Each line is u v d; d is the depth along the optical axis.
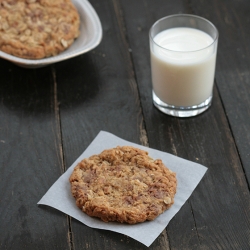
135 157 0.80
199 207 0.77
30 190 0.80
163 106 0.88
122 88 0.92
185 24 0.87
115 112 0.89
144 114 0.88
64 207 0.77
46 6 0.96
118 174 0.79
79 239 0.75
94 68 0.95
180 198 0.78
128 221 0.75
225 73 0.93
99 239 0.75
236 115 0.87
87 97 0.91
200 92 0.86
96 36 0.93
